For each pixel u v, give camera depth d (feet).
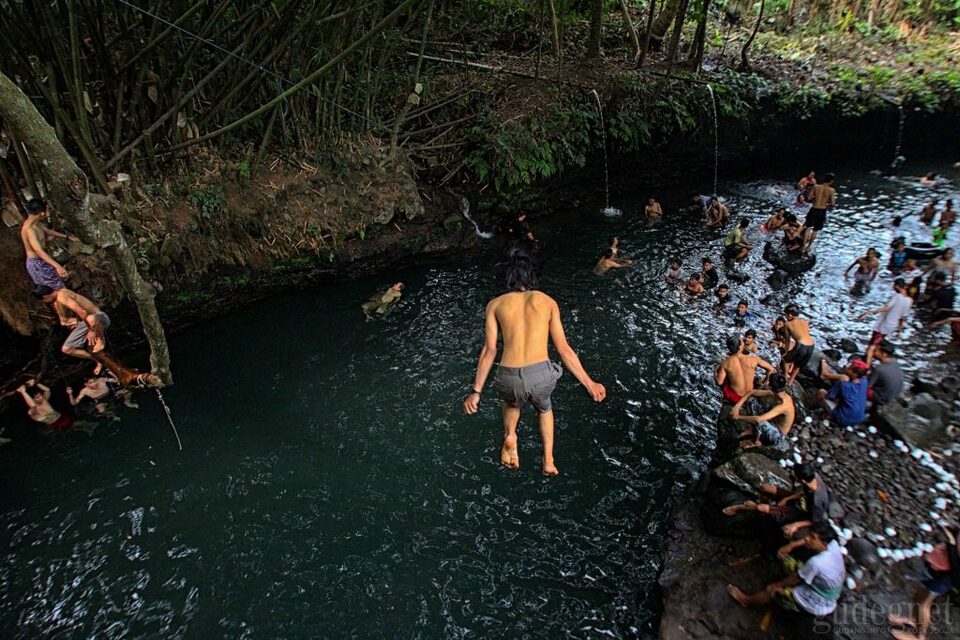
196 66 33.88
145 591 21.48
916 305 37.40
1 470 26.11
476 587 21.65
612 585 21.61
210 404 29.86
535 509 24.53
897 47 72.54
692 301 37.96
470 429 28.55
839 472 24.23
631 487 25.39
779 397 25.55
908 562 20.16
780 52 69.05
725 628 19.36
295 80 35.63
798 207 51.57
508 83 50.88
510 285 13.93
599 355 33.40
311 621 20.54
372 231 41.45
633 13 68.95
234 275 36.19
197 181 34.81
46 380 29.71
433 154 46.37
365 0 33.76
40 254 26.76
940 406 27.43
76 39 26.66
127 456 26.89
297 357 33.30
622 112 51.67
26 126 14.55
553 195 50.65
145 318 20.40
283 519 24.21
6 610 20.81
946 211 43.93
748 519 21.70
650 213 49.62
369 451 27.40
